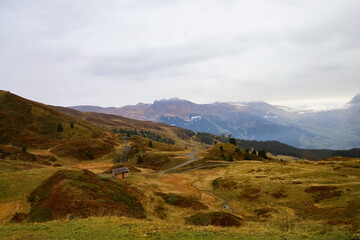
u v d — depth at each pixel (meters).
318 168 75.12
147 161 125.62
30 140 134.62
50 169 53.97
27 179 44.91
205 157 126.25
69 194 33.00
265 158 144.50
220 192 61.47
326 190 46.84
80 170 49.09
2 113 154.50
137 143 164.62
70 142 141.12
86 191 35.03
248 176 70.44
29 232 16.05
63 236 15.04
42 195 34.50
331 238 15.99
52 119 171.50
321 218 35.22
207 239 15.11
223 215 35.72
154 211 40.78
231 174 81.31
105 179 49.97
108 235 15.28
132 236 15.11
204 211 43.38
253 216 42.81
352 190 43.91
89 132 167.38
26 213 30.69
